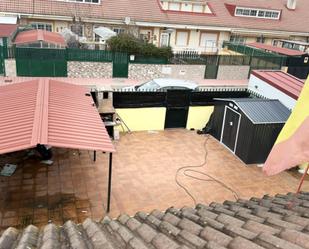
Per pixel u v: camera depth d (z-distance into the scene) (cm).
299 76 2886
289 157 573
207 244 429
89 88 1495
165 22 3362
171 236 494
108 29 3008
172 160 1327
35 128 828
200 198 1086
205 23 3562
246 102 1414
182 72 2603
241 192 1145
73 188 1063
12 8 2973
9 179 1081
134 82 2408
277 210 560
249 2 4103
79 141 830
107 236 503
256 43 3456
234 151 1422
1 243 450
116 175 1170
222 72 2711
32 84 1245
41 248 426
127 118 1542
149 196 1068
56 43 2302
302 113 602
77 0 3241
